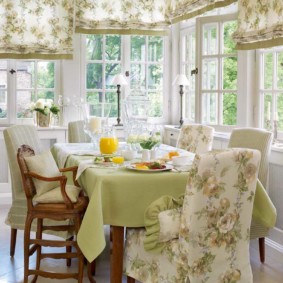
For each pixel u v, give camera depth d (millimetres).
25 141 4094
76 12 5715
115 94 6074
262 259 3799
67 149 4211
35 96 5895
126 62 6074
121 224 3010
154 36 6156
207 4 4938
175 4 5738
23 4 5574
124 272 3092
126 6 5836
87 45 5949
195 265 2607
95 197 2945
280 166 3965
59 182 3514
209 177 2523
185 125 4754
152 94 6211
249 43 4387
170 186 3070
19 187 3857
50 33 5664
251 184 2660
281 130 4445
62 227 3438
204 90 5219
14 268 3705
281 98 4434
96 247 2881
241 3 4469
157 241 2842
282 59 4395
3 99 5820
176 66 6195
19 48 5594
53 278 3273
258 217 3180
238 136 3953
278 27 3955
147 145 3693
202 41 5219
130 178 3018
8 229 4719
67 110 5898
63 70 5871
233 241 2693
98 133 4215
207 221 2582
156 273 2883
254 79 4750
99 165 3412
